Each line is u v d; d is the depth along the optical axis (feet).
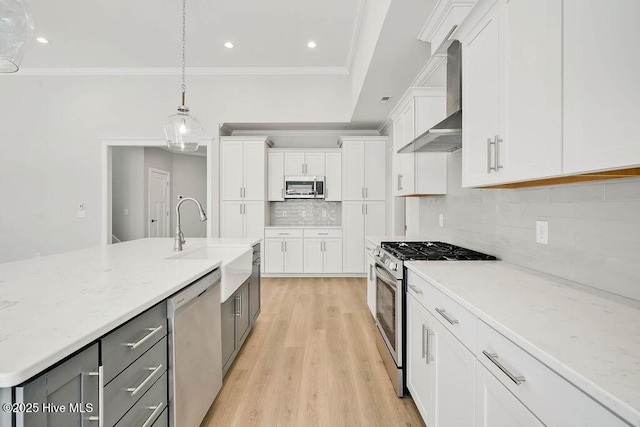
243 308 8.51
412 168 9.09
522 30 3.99
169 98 15.67
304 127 17.30
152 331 3.89
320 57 14.21
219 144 16.25
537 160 3.73
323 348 8.62
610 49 2.75
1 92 15.48
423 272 5.19
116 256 6.77
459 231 8.13
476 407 3.48
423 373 5.26
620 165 2.67
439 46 7.47
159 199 22.09
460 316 3.84
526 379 2.61
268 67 15.30
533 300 3.66
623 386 1.90
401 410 6.03
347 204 16.99
